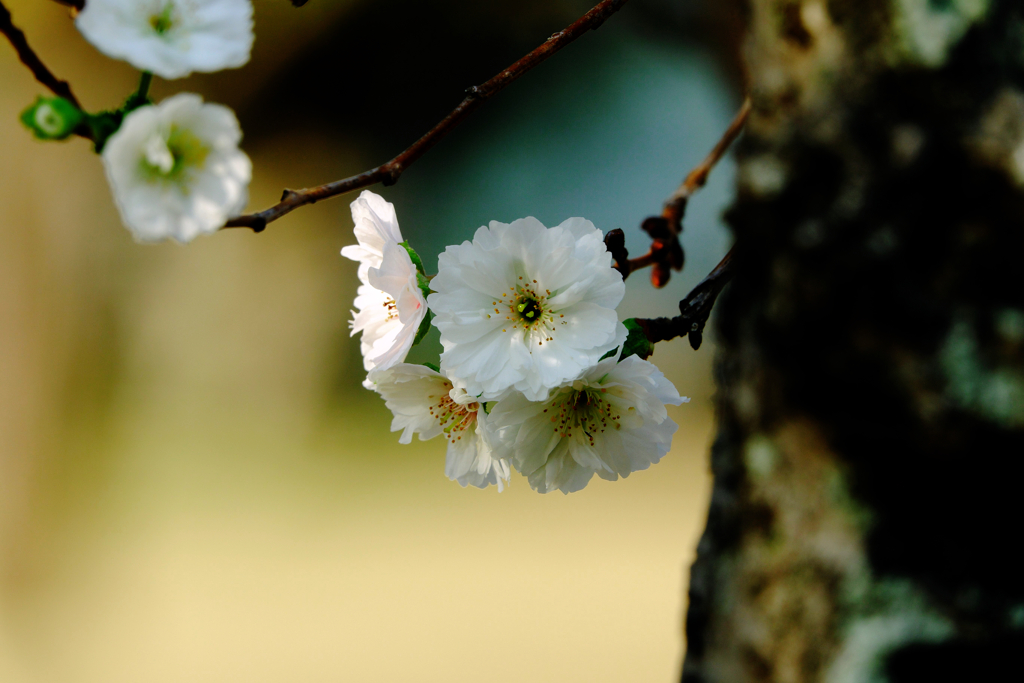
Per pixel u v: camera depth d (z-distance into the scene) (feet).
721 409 2.68
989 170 2.58
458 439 2.79
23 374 9.86
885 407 2.60
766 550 2.65
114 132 2.62
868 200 2.59
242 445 11.46
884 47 2.59
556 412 2.76
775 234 2.62
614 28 11.57
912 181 2.59
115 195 2.60
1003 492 2.60
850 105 2.60
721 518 2.67
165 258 11.55
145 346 11.53
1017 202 2.57
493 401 2.77
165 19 2.63
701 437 11.55
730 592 2.66
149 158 2.60
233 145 2.62
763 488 2.65
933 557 2.61
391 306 2.81
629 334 2.75
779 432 2.64
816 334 2.61
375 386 2.80
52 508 9.55
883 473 2.61
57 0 2.66
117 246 10.89
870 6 2.59
